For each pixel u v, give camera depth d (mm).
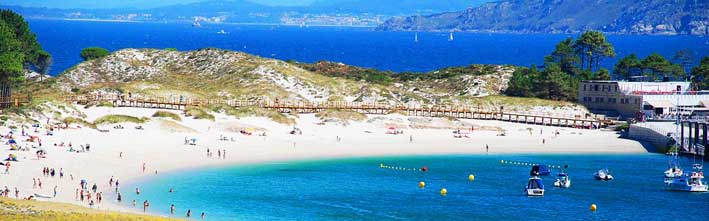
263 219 109062
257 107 194250
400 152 161875
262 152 156875
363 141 171625
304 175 138625
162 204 114812
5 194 112312
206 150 155875
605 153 165250
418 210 116500
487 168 148750
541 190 127438
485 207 119125
